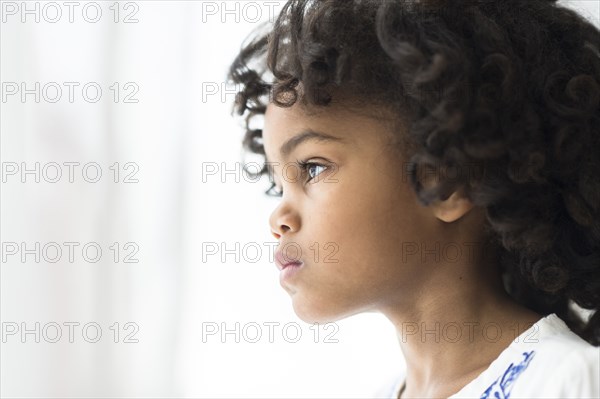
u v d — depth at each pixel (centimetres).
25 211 204
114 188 214
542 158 121
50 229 207
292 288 130
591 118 126
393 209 124
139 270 215
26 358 205
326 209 125
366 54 126
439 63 117
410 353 136
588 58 131
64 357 208
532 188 124
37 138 206
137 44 217
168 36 218
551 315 126
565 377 113
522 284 142
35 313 205
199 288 219
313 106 125
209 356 219
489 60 121
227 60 220
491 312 130
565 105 124
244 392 218
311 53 124
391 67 124
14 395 204
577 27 134
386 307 131
